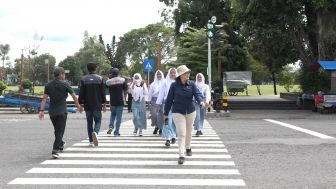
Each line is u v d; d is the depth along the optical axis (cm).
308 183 769
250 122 2094
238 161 990
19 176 833
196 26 4447
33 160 1010
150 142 1316
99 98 1217
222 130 1683
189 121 996
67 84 1059
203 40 4141
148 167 920
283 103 3297
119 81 1473
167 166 932
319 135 1503
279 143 1291
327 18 2991
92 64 1221
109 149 1173
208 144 1274
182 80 975
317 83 3148
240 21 3192
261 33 3131
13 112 3070
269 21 3102
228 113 2447
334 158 1026
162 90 1296
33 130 1700
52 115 1043
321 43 3066
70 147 1212
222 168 909
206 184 764
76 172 870
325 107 2706
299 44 3303
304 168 905
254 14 3075
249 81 4947
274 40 3400
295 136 1474
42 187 745
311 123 2020
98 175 841
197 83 1512
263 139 1391
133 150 1156
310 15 3200
